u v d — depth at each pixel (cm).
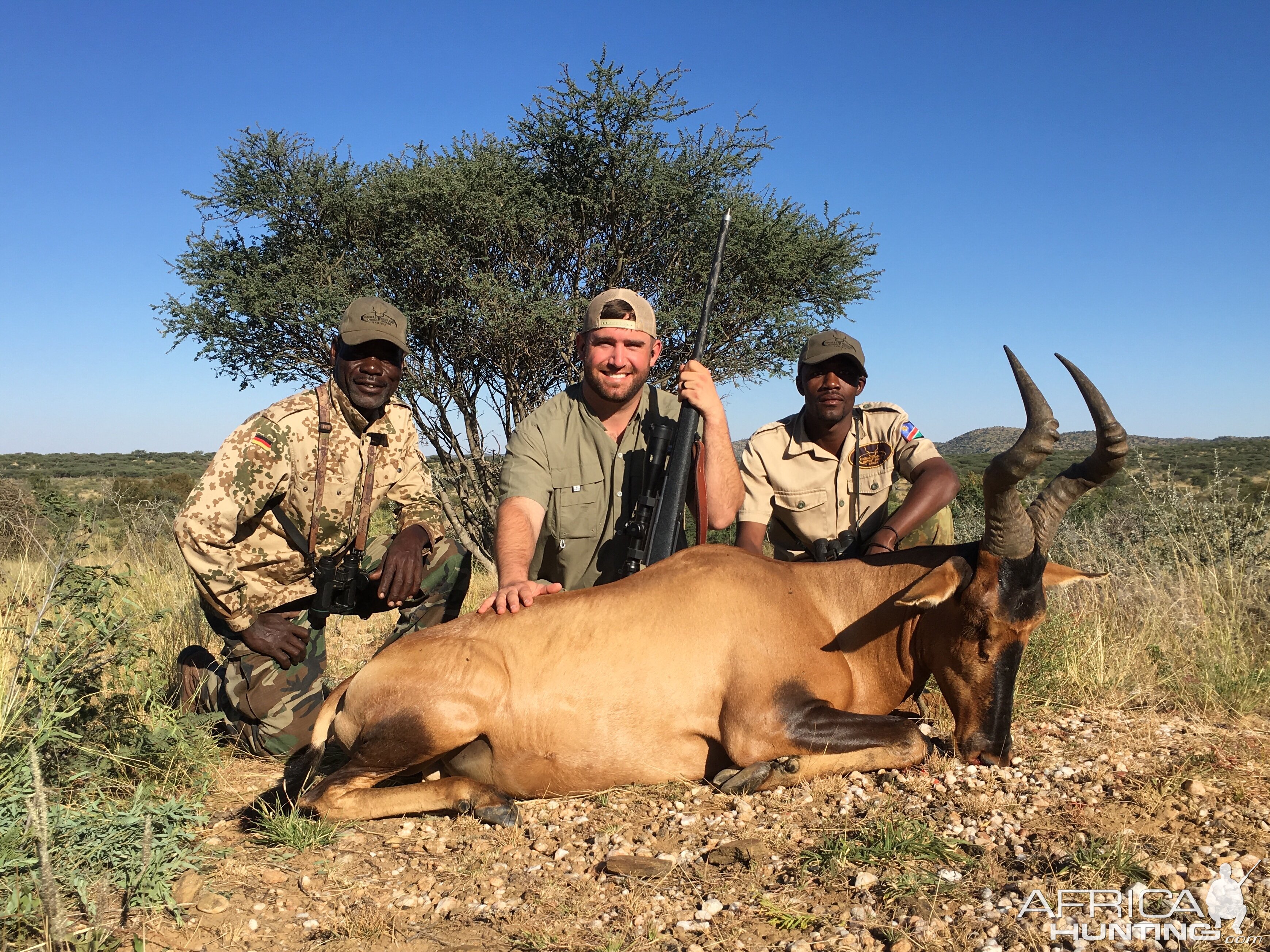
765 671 397
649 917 294
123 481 1662
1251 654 604
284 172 1231
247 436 470
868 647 438
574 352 1227
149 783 408
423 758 397
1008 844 331
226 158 1225
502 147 1291
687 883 315
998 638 400
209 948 290
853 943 269
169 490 1808
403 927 300
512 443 504
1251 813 352
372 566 537
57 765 386
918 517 515
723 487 503
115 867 315
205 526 453
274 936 298
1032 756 423
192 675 508
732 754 396
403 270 1263
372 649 701
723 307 1274
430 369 1280
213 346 1235
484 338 1250
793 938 276
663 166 1173
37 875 290
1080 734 456
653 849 344
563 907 304
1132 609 704
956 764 405
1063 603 720
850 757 395
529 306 1162
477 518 1334
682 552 436
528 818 385
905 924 278
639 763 402
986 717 407
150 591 721
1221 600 708
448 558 530
